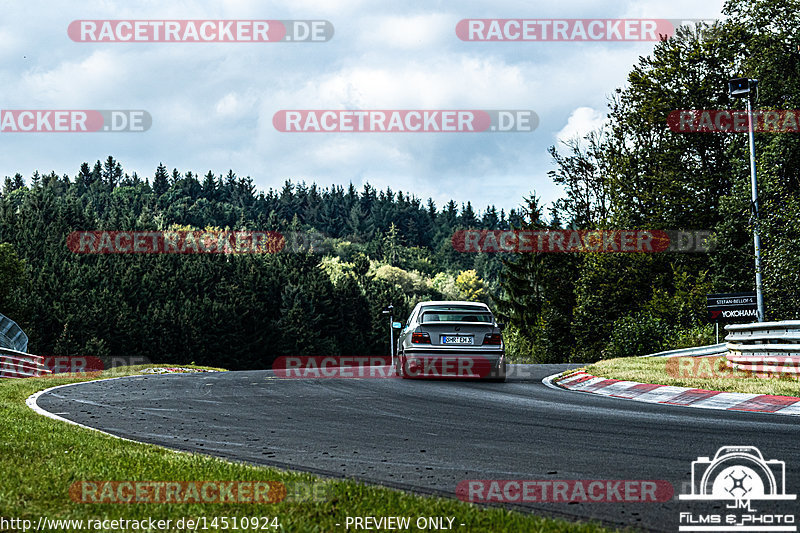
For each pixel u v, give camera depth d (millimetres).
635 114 51156
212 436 10453
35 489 6621
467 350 18469
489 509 6121
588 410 12766
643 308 48406
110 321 130875
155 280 154000
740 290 41281
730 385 14445
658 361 20078
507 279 73000
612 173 53656
